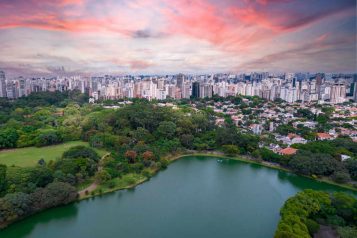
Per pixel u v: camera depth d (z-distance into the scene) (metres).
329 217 74.94
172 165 135.38
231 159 143.62
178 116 176.12
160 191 104.81
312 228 69.12
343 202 77.44
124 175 112.75
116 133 153.50
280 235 60.72
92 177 106.81
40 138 138.50
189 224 82.31
